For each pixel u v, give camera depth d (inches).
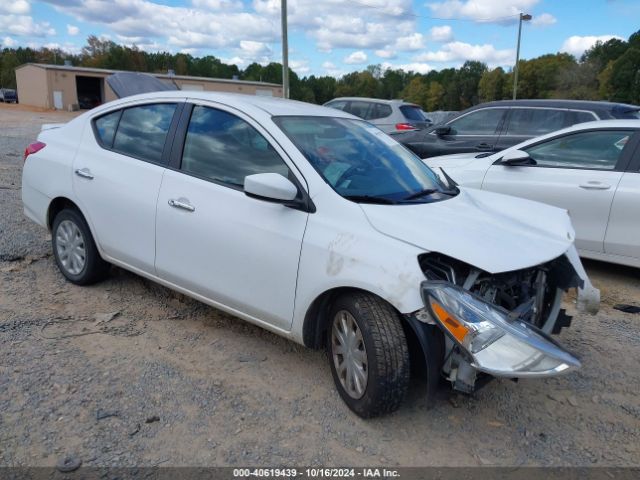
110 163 164.1
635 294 205.2
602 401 132.9
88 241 172.6
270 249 127.9
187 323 160.7
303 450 109.3
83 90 2058.3
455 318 102.4
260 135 137.9
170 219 146.9
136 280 188.4
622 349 159.5
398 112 490.6
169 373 133.1
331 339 125.0
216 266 138.9
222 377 133.1
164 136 155.8
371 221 118.4
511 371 100.2
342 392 122.8
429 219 121.1
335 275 116.3
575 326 173.9
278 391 128.8
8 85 3907.5
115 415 115.4
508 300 117.0
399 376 111.3
